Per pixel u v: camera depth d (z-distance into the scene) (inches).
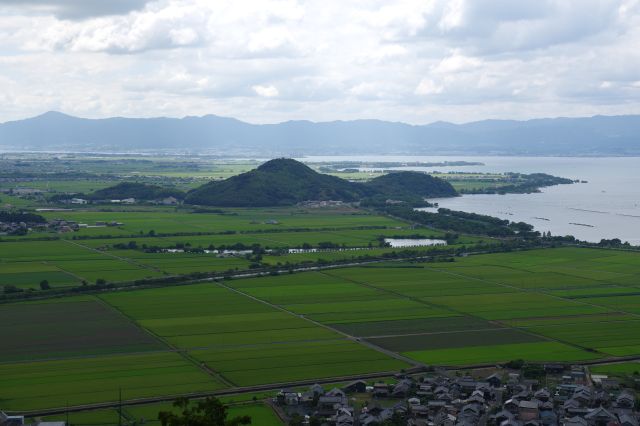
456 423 6097.4
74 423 5905.5
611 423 6131.9
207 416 3496.6
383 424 6077.8
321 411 6343.5
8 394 6589.6
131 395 6594.5
